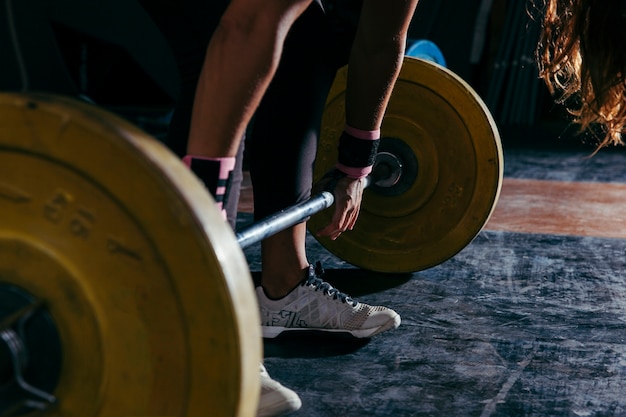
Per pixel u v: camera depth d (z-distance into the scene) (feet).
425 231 7.07
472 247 8.34
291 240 5.45
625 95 4.83
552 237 8.84
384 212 7.13
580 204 10.70
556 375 5.07
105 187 2.80
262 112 5.05
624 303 6.57
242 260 2.85
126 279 2.85
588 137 17.78
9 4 11.27
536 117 21.38
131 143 2.75
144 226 2.79
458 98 6.78
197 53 4.19
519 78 21.09
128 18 12.75
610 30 4.53
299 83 4.97
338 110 6.98
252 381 2.87
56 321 2.93
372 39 4.82
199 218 2.75
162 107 20.67
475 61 20.35
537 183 12.26
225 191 3.59
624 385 4.92
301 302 5.54
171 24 4.28
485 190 6.85
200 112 3.46
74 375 2.93
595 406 4.62
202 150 3.47
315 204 4.89
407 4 4.74
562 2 4.87
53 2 11.80
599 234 9.02
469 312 6.30
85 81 13.47
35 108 2.79
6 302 2.93
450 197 6.97
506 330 5.89
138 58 13.14
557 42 4.96
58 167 2.83
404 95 6.95
